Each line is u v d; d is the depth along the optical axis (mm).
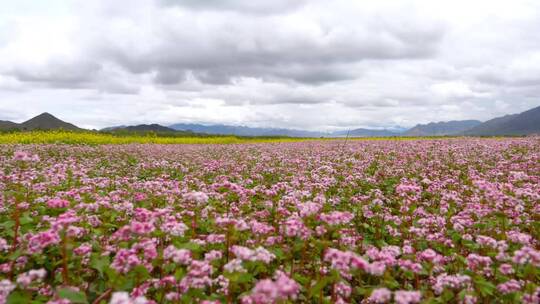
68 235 5879
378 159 21453
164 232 6508
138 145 38938
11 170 15438
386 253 5812
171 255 5367
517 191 8797
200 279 5199
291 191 10719
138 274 5277
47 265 6441
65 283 5605
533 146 24781
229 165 19359
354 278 6879
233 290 5641
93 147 32250
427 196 12586
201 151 31531
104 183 12562
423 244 7773
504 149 23922
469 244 7375
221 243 6867
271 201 10297
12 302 4695
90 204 7816
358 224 9203
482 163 18469
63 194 9641
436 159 20016
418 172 16484
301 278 5875
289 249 6770
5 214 8680
